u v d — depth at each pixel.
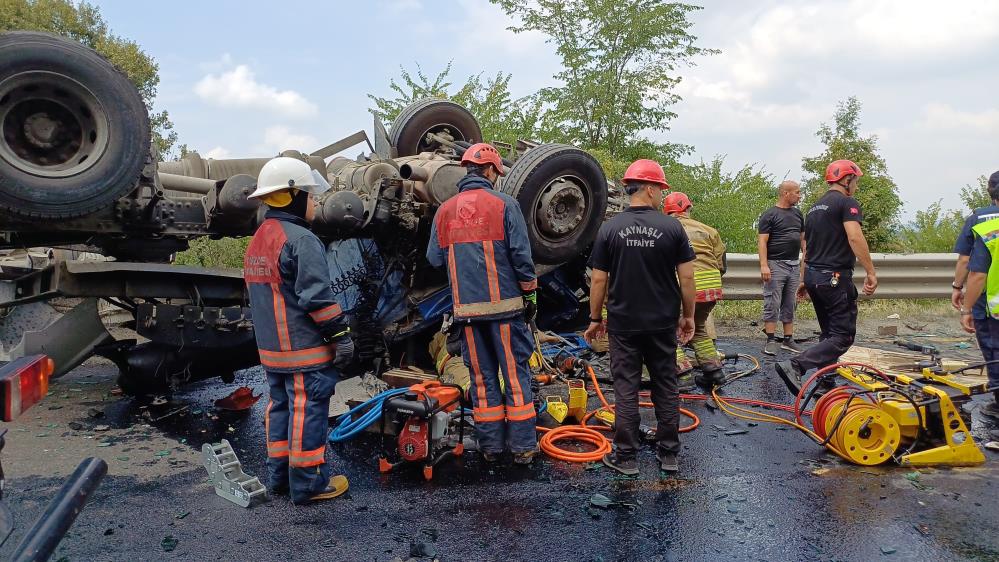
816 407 4.52
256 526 3.46
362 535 3.36
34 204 4.45
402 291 6.09
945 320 10.02
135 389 5.73
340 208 5.24
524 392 4.32
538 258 6.06
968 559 3.09
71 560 3.09
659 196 4.21
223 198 5.22
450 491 3.92
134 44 22.64
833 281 5.60
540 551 3.19
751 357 7.11
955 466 4.29
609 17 17.17
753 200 14.81
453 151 7.23
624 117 17.27
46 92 4.49
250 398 5.62
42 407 5.62
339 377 3.81
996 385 5.00
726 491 3.89
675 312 4.11
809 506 3.67
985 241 4.94
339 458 4.46
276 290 3.62
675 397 4.20
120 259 5.64
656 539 3.30
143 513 3.60
